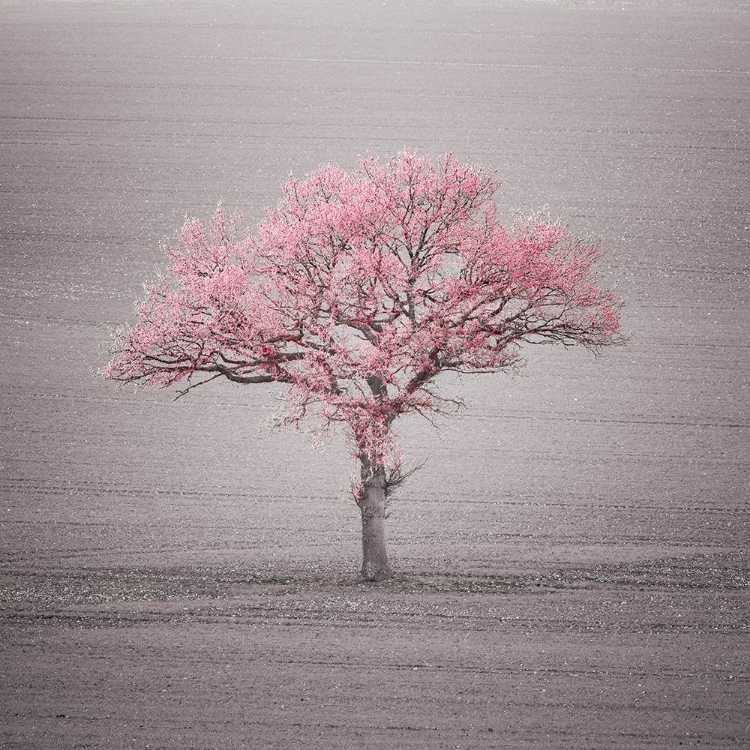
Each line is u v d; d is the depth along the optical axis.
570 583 118.38
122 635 104.56
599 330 119.56
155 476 156.88
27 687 94.00
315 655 99.12
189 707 90.38
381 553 120.00
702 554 128.12
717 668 96.31
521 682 93.81
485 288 115.31
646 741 85.06
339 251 118.00
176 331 115.81
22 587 119.88
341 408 114.81
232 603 112.69
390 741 85.06
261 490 152.25
